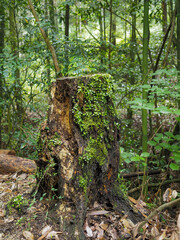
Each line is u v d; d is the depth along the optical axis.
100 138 1.91
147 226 1.87
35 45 3.24
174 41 3.97
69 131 1.88
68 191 1.81
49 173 1.91
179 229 1.51
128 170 3.64
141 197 2.56
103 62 3.88
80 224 1.70
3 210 1.95
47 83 3.66
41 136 1.99
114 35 5.54
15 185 2.42
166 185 3.24
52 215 1.80
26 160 3.10
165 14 4.55
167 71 2.23
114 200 2.01
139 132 5.04
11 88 3.82
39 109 5.42
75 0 3.38
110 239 1.68
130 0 3.91
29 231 1.70
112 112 2.03
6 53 3.06
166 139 2.13
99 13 3.61
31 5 2.94
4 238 1.66
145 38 2.74
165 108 1.82
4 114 4.50
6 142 4.71
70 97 1.83
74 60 2.71
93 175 1.90
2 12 4.06
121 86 4.18
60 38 3.04
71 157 1.84
